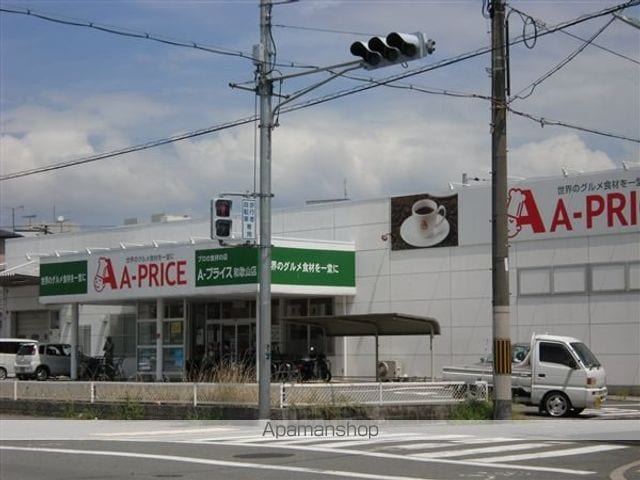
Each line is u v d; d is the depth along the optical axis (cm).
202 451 1569
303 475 1267
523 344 2533
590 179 3005
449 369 2719
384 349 3500
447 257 3366
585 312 2978
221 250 3297
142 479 1238
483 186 3288
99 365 4038
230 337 3866
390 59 1661
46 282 4009
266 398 2052
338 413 2088
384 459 1445
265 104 2084
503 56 2091
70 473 1305
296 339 3797
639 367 2852
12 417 2450
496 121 2098
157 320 3750
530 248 3130
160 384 2311
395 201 3538
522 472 1301
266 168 2097
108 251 3738
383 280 3538
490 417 2162
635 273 2880
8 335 5053
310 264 3425
